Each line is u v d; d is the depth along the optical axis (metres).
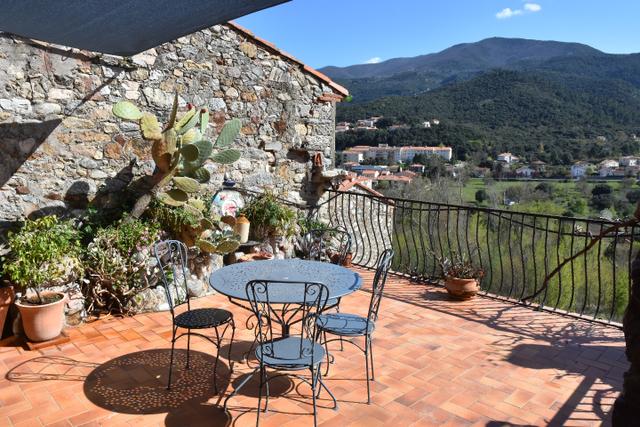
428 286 5.14
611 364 3.29
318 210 6.59
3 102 3.89
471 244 9.37
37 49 4.03
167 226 4.52
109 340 3.53
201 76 5.18
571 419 2.58
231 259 5.12
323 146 6.48
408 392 2.84
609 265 8.58
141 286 4.08
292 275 3.00
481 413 2.62
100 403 2.63
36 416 2.49
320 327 2.78
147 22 3.02
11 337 3.49
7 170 3.99
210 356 3.30
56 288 3.62
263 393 2.80
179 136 4.34
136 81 4.69
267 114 5.85
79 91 4.32
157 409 2.58
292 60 5.97
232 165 5.59
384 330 3.86
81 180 4.40
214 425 2.43
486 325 4.01
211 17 2.91
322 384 2.64
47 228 3.63
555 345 3.61
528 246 9.11
